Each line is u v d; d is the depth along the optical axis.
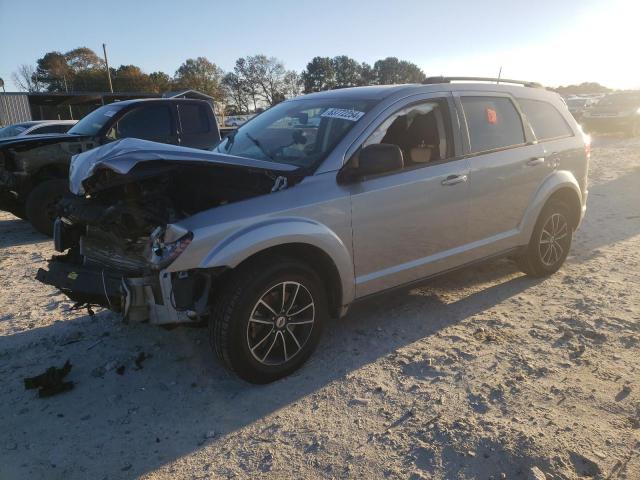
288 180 3.36
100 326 4.26
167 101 8.62
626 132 21.80
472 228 4.34
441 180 4.00
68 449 2.80
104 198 3.69
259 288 3.15
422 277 4.10
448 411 3.02
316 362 3.64
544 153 4.82
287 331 3.38
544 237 5.03
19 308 4.70
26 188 7.34
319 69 88.00
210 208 3.15
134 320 3.12
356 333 4.06
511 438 2.74
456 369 3.48
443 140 4.12
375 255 3.74
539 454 2.61
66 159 7.46
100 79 85.25
